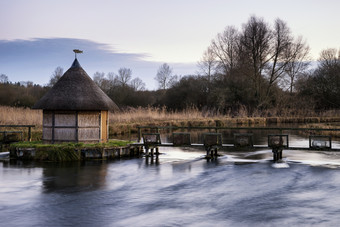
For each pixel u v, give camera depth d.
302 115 50.56
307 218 8.80
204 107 53.62
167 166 15.65
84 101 17.09
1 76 63.88
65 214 9.06
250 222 8.53
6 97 52.03
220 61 60.62
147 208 9.59
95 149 16.86
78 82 17.73
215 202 10.18
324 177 13.43
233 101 54.22
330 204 9.96
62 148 16.36
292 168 15.23
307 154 19.61
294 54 51.59
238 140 17.33
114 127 30.38
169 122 37.59
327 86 56.50
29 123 26.25
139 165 15.77
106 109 17.62
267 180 12.97
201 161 17.08
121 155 17.77
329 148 16.08
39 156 16.34
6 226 8.20
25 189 11.48
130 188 11.75
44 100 17.27
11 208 9.52
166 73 74.75
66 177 13.21
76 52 18.70
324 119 47.66
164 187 11.91
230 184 12.37
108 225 8.30
